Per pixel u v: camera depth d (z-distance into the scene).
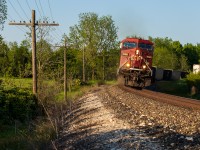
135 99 21.77
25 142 13.42
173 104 18.27
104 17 78.31
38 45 33.66
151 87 39.19
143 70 29.53
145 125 12.20
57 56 38.66
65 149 10.88
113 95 26.91
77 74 69.88
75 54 74.75
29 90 25.50
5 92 22.81
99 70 77.12
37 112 22.84
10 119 20.56
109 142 10.27
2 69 33.62
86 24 77.38
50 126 15.04
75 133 13.09
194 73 43.22
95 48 76.31
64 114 20.45
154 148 8.84
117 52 79.31
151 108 16.88
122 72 30.08
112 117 14.91
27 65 35.75
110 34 77.94
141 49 29.66
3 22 53.00
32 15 23.16
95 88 43.41
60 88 32.44
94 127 13.37
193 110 15.49
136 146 9.22
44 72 32.84
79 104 25.50
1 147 13.54
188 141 9.20
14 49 62.47
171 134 10.22
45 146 11.96
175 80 56.44
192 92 40.50
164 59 101.31
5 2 52.59
